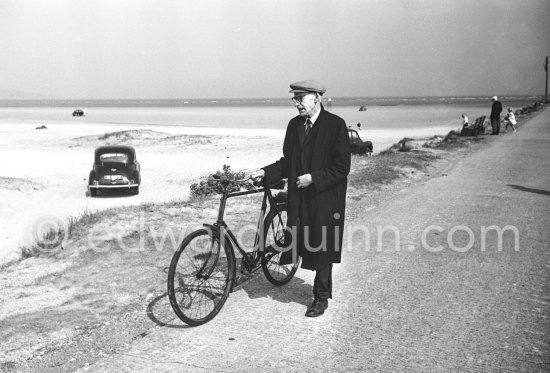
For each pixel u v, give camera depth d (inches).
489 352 155.6
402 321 179.0
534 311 187.6
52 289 222.8
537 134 1159.0
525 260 251.9
